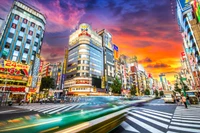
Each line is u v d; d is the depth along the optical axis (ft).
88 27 190.39
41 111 33.83
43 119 10.38
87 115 12.26
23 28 109.70
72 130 8.01
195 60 105.29
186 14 119.03
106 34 226.17
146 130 15.52
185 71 145.89
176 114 28.68
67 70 180.86
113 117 13.74
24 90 87.35
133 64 337.31
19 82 86.94
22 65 90.89
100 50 196.44
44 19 131.34
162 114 29.01
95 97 49.67
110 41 233.55
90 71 164.25
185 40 128.77
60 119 10.32
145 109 39.19
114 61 227.40
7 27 98.78
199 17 88.89
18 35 104.68
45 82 141.38
